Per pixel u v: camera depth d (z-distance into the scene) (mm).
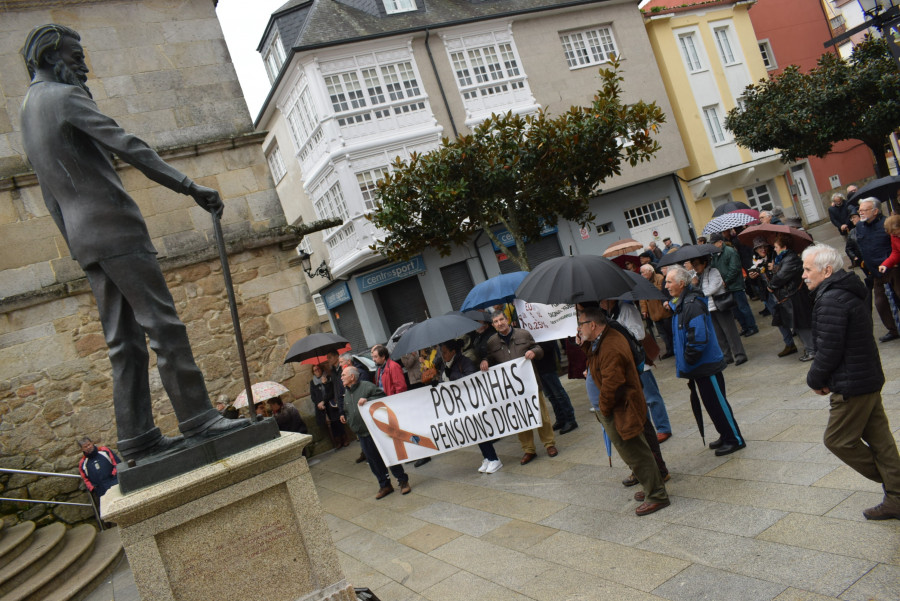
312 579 3781
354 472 9922
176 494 3457
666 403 8453
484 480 7422
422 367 10227
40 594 6496
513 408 7371
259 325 11742
